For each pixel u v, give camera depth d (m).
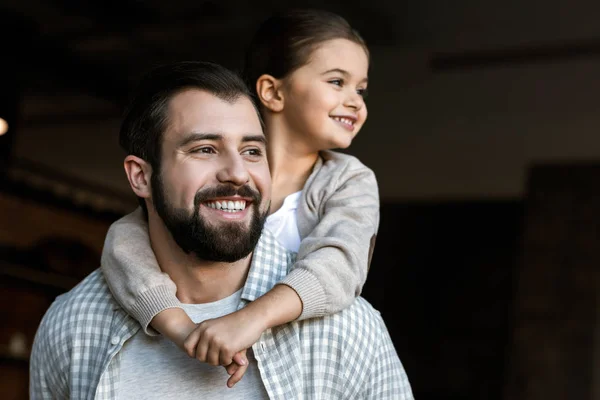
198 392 1.61
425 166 9.56
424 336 10.32
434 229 10.23
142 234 1.75
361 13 8.02
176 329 1.56
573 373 8.54
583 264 8.73
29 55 8.66
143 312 1.60
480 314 10.12
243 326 1.51
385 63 9.02
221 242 1.57
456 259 10.23
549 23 7.94
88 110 10.23
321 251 1.71
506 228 9.95
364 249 1.77
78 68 9.14
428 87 9.09
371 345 1.73
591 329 8.56
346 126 2.12
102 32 8.62
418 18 8.09
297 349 1.64
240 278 1.71
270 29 2.21
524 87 8.75
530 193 9.01
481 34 8.25
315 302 1.62
